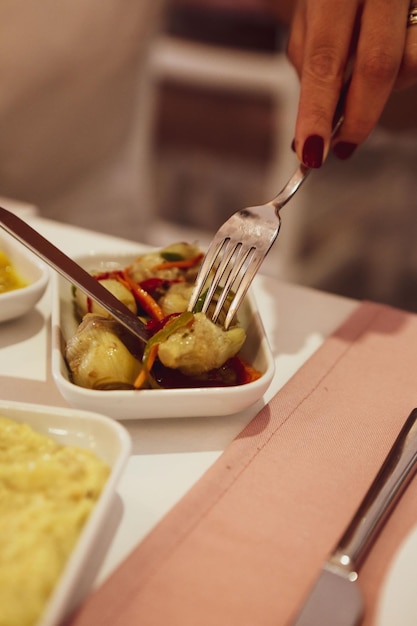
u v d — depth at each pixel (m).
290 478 0.36
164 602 0.31
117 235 1.18
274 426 0.39
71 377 0.40
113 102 1.12
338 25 0.45
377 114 0.47
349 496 0.36
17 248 0.49
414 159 1.31
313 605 0.30
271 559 0.32
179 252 0.48
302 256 1.27
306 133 0.45
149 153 1.40
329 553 0.33
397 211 1.31
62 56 0.98
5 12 0.90
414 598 0.29
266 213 0.44
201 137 1.48
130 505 0.35
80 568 0.29
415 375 0.45
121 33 1.05
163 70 1.40
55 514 0.31
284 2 0.84
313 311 0.52
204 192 1.50
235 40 1.33
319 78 0.45
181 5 1.34
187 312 0.39
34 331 0.47
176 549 0.32
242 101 1.41
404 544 0.31
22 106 0.97
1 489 0.32
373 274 1.19
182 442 0.39
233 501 0.35
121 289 0.43
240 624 0.30
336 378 0.44
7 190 1.02
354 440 0.39
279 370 0.45
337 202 1.34
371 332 0.48
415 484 0.36
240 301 0.41
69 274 0.40
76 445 0.35
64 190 1.12
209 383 0.40
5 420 0.35
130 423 0.40
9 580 0.28
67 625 0.30
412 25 0.46
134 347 0.41
